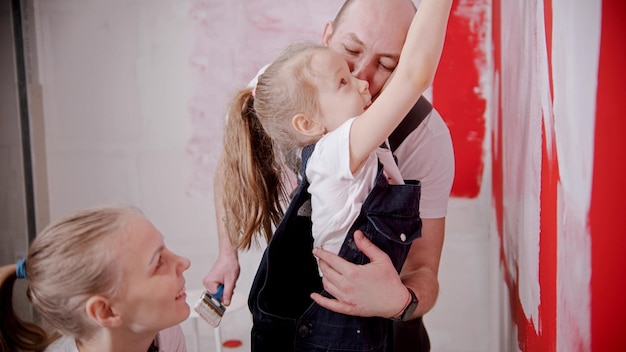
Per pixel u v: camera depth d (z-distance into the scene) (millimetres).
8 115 2363
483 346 2090
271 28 2135
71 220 1040
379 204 1104
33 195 2381
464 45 1978
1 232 2424
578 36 680
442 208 1466
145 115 2289
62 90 2346
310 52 1199
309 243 1251
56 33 2320
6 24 2324
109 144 2334
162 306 1050
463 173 2031
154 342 1220
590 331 667
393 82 984
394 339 1670
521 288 1271
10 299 1065
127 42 2268
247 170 1332
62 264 1002
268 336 1246
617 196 585
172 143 2279
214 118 2234
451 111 2012
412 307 1139
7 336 1063
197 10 2189
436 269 1441
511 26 1390
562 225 789
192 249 2314
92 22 2285
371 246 1108
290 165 1257
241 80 2189
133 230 1043
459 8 1963
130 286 1021
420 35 951
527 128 1128
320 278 1264
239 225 1382
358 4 1323
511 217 1445
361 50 1306
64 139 2369
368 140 1021
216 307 1338
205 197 2281
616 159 581
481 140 2006
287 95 1190
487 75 1975
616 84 577
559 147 795
